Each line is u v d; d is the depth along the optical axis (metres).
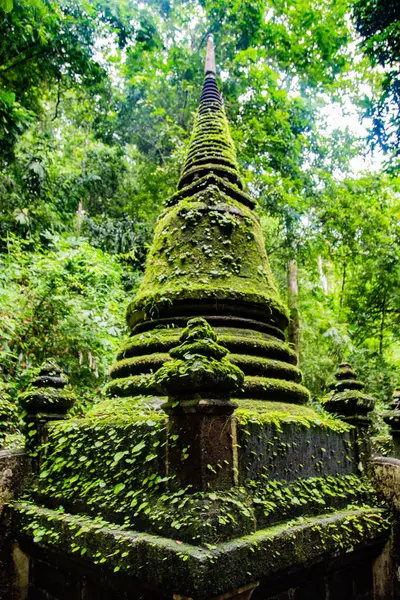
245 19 14.39
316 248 15.16
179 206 5.73
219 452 2.89
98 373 8.55
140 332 5.09
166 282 5.16
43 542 3.61
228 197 5.88
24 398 4.50
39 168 11.98
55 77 12.30
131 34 12.52
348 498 4.09
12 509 4.11
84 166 16.16
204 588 2.36
